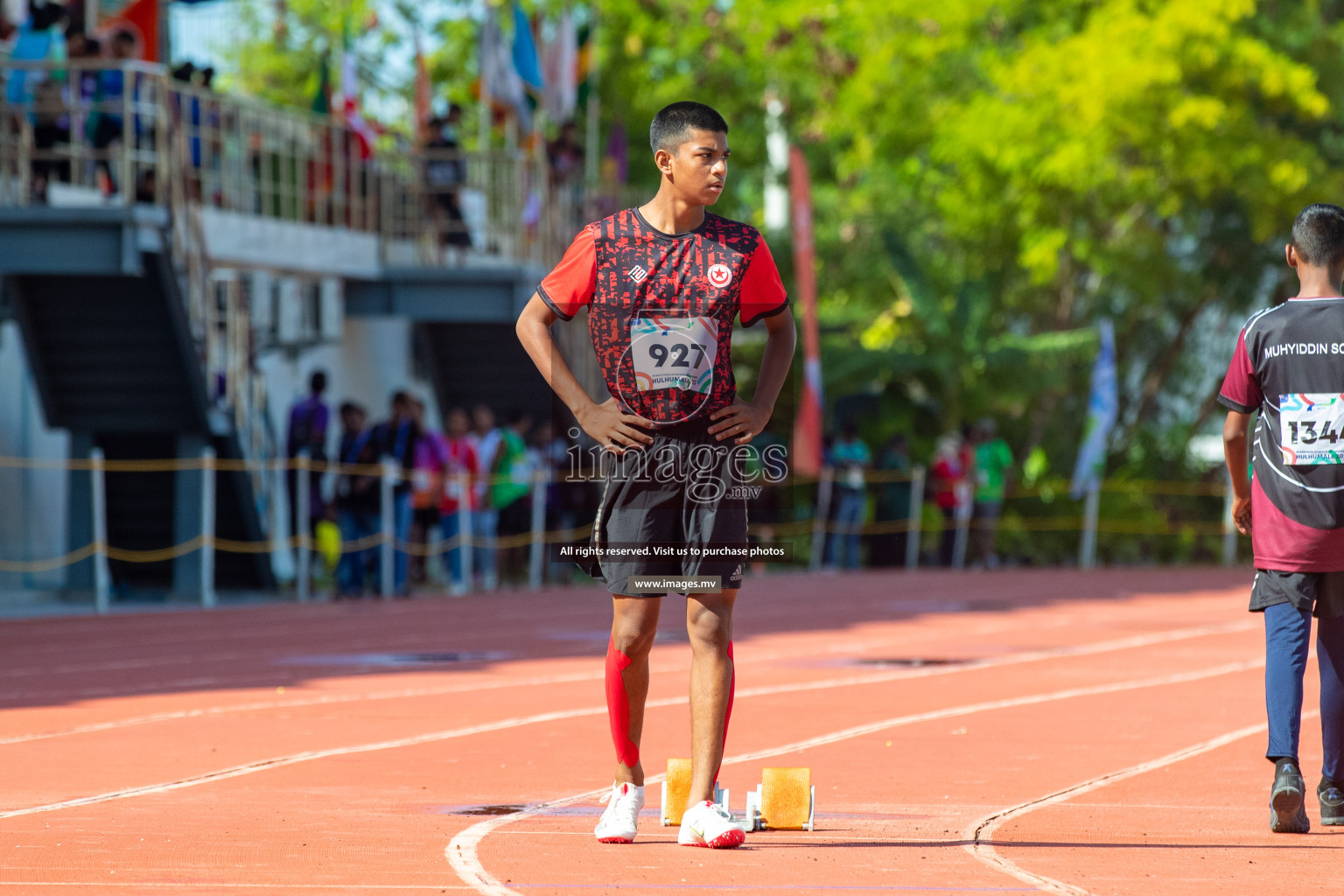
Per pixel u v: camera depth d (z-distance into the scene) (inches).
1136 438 2940.5
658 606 488.1
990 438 2474.2
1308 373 522.9
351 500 1701.5
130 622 1411.2
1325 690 535.8
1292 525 524.1
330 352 2181.3
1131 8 2691.9
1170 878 441.1
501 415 2487.7
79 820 525.7
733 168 3521.2
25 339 1606.8
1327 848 490.9
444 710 831.7
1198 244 3134.8
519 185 2174.0
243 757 676.1
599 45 3400.6
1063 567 2593.5
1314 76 2780.5
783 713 821.9
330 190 2059.5
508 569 1999.3
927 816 544.4
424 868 445.7
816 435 2368.4
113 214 1497.3
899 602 1672.0
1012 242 3002.0
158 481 1720.0
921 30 2947.8
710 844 475.2
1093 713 828.6
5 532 1754.4
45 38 1610.5
